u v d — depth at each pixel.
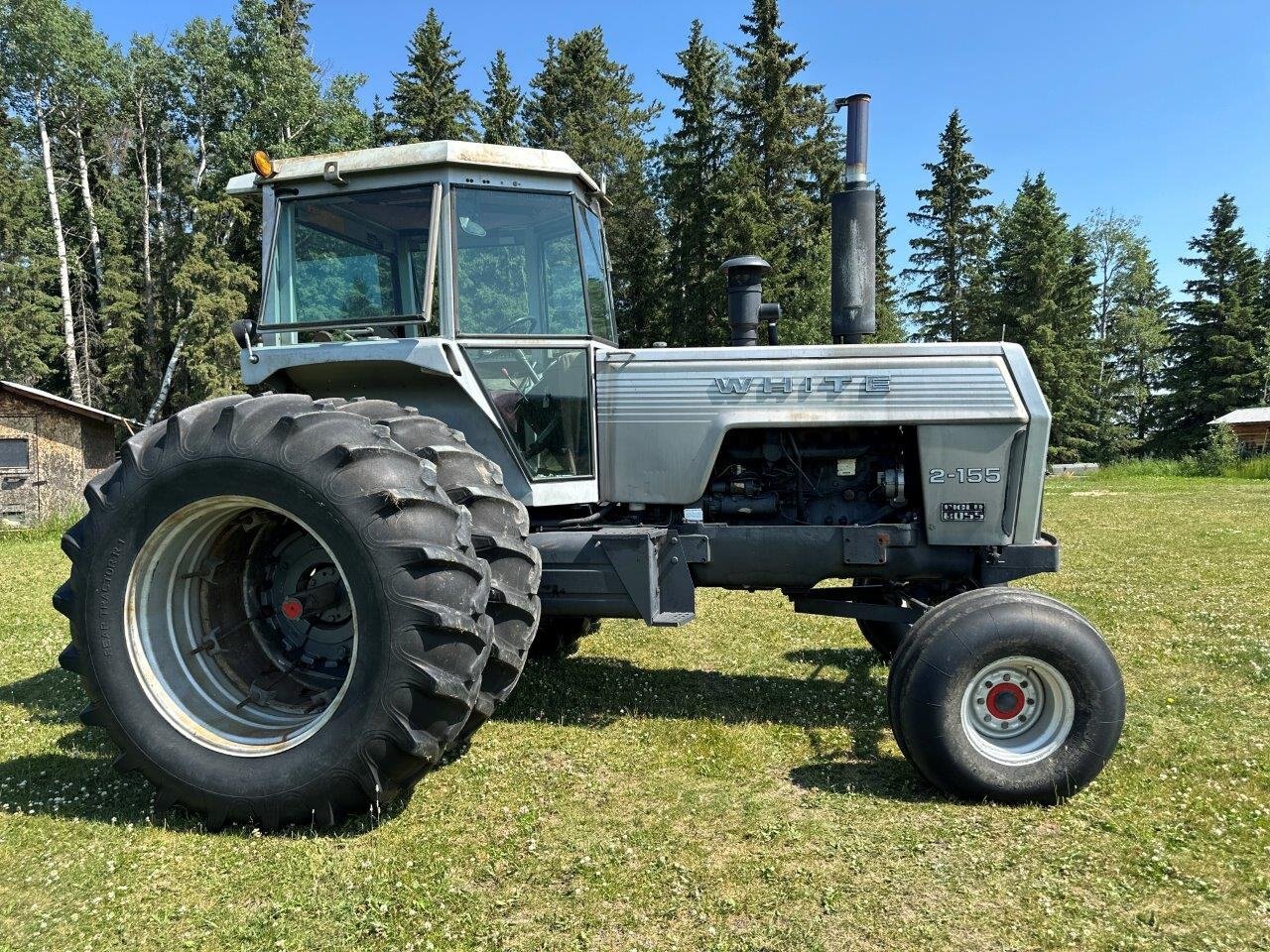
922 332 40.09
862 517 3.88
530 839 2.73
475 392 3.66
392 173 3.68
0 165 28.31
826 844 2.68
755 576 3.76
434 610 2.67
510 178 3.74
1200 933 2.19
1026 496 3.65
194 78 31.28
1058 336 35.59
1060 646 2.94
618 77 41.16
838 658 4.98
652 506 3.93
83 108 29.75
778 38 29.64
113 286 29.58
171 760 2.87
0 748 3.67
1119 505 14.32
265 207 3.86
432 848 2.69
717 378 3.78
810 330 26.38
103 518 2.95
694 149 30.64
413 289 3.72
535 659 5.00
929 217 40.03
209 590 3.24
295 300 3.83
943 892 2.40
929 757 2.96
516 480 3.73
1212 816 2.82
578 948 2.16
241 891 2.47
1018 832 2.75
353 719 2.72
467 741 3.56
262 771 2.80
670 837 2.74
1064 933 2.19
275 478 2.79
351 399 3.90
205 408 3.04
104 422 17.39
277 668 3.30
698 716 3.98
